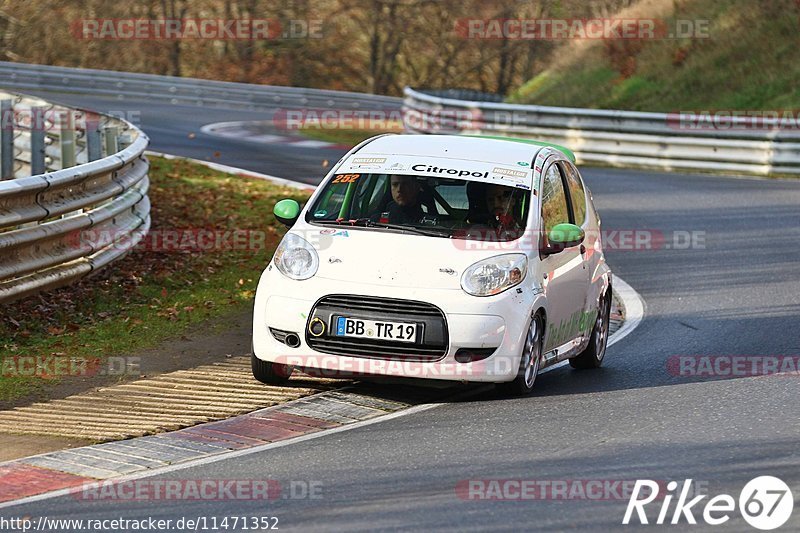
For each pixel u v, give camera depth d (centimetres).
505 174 2936
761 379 2972
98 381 2769
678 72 11000
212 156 8131
